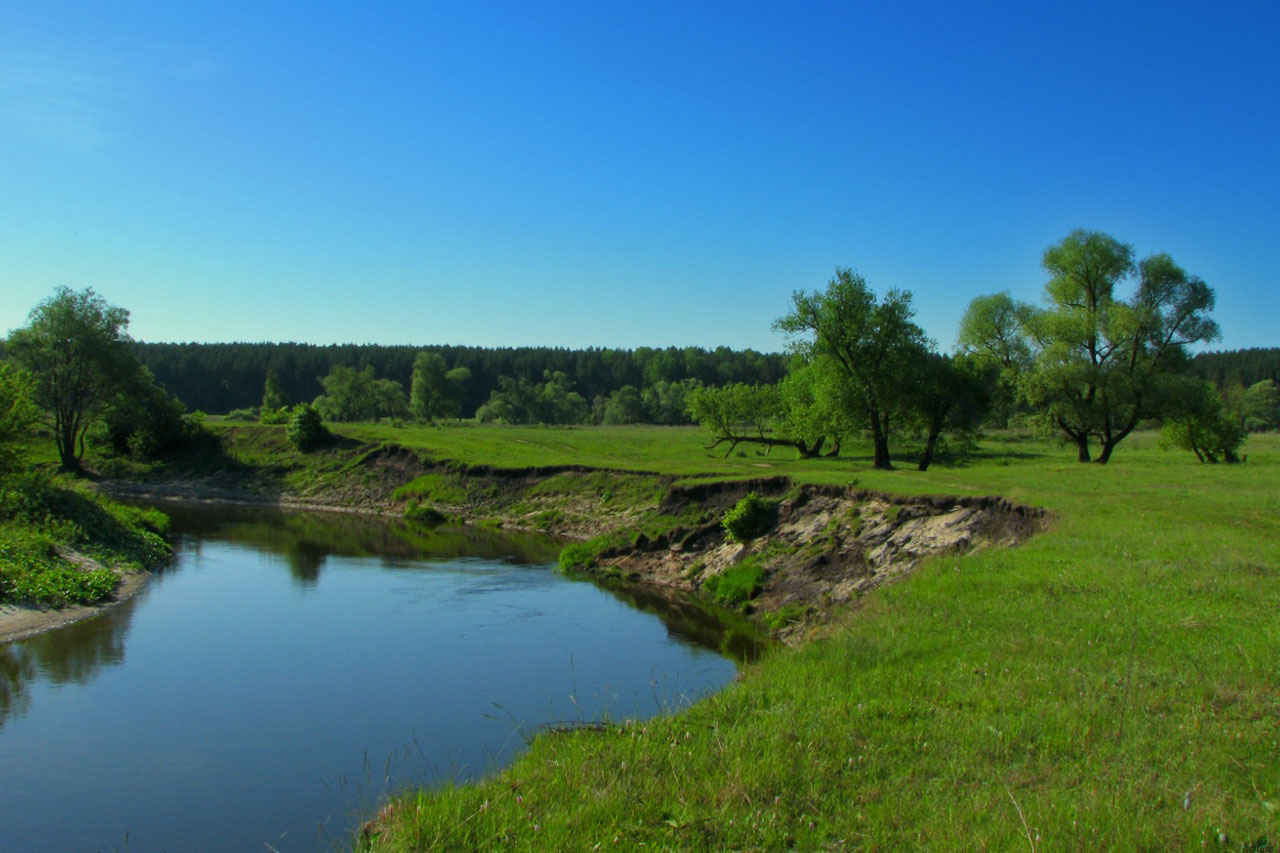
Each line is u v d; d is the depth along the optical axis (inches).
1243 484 1186.0
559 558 1366.9
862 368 1722.4
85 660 805.2
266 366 5925.2
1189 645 476.1
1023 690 430.0
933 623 576.1
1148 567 669.3
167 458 2554.1
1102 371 1856.5
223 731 625.0
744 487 1322.6
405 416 5167.3
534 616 982.4
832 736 388.8
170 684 733.3
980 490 1091.3
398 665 784.9
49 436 2593.5
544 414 5059.1
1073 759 347.9
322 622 951.6
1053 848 269.7
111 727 634.8
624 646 847.1
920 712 414.9
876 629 581.6
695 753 388.5
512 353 7007.9
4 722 645.3
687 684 707.4
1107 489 1112.2
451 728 622.5
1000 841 278.5
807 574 1018.1
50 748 595.2
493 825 337.1
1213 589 589.9
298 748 590.6
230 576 1235.9
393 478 2212.1
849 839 299.0
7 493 1259.8
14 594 963.3
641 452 2417.6
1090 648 486.6
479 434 2871.6
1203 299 1834.4
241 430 2687.0
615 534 1364.4
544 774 391.5
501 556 1428.4
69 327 2325.3
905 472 1424.7
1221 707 390.3
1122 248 1916.8
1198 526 846.5
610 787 358.0
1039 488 1123.9
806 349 1797.5
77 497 1387.8
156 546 1391.5
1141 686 420.5
